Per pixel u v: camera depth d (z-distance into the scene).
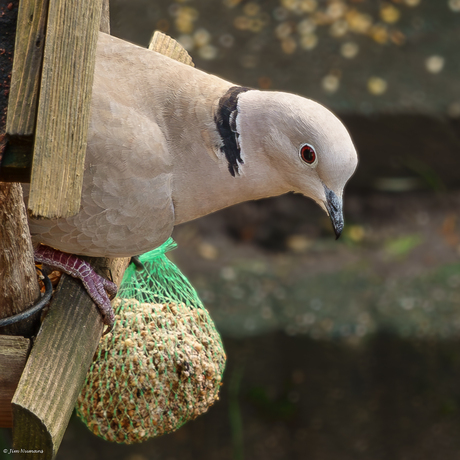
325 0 15.84
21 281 4.11
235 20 15.31
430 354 12.05
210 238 13.99
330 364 12.10
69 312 4.45
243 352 11.95
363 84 14.16
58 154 3.18
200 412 5.03
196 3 15.55
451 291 12.69
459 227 14.27
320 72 14.41
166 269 5.97
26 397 3.70
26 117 3.28
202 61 14.46
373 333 11.98
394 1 16.03
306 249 13.84
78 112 3.31
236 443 11.17
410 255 13.62
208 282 12.75
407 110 13.70
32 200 3.06
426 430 12.24
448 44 15.22
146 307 5.17
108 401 4.91
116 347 4.93
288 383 12.20
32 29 3.54
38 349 4.03
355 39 15.10
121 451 12.43
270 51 14.80
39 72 3.41
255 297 12.48
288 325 12.03
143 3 15.26
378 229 14.36
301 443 12.30
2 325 4.11
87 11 3.54
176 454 12.45
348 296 12.58
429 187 14.57
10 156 3.28
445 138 13.97
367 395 12.20
